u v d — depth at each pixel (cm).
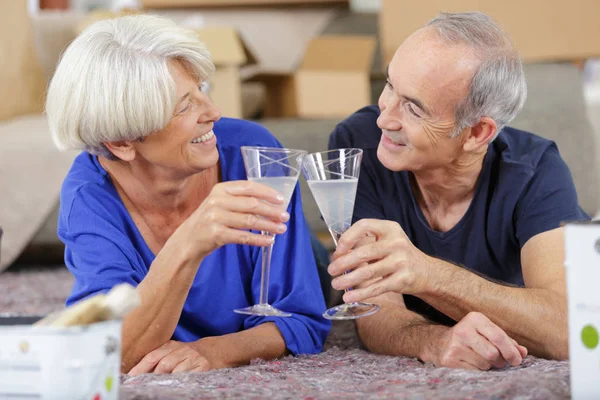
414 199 221
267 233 174
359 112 239
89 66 177
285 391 149
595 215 496
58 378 113
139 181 194
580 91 502
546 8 490
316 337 204
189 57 179
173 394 142
